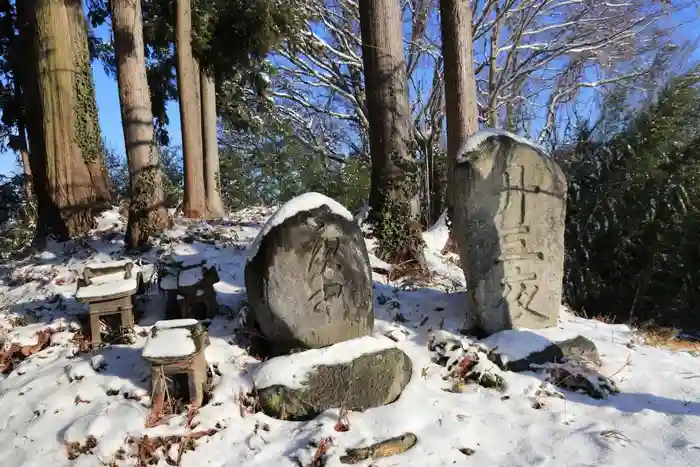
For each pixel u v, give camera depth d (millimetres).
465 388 4172
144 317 5191
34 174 9344
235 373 4113
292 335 4148
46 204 8938
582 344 4613
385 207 7250
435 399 3930
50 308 5711
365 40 7391
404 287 6102
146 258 6996
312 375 3828
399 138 7309
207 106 10508
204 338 3996
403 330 4930
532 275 4895
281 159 12875
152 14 10547
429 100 16781
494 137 4809
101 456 3318
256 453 3350
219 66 10703
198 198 9625
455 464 3240
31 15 9070
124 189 16438
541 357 4426
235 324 4887
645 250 6824
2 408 3943
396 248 7102
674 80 7227
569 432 3527
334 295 4238
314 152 14148
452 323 5090
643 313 6898
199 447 3438
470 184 4773
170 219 8117
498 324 4844
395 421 3611
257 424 3658
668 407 3859
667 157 6898
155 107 13039
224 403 3785
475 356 4387
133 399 3846
